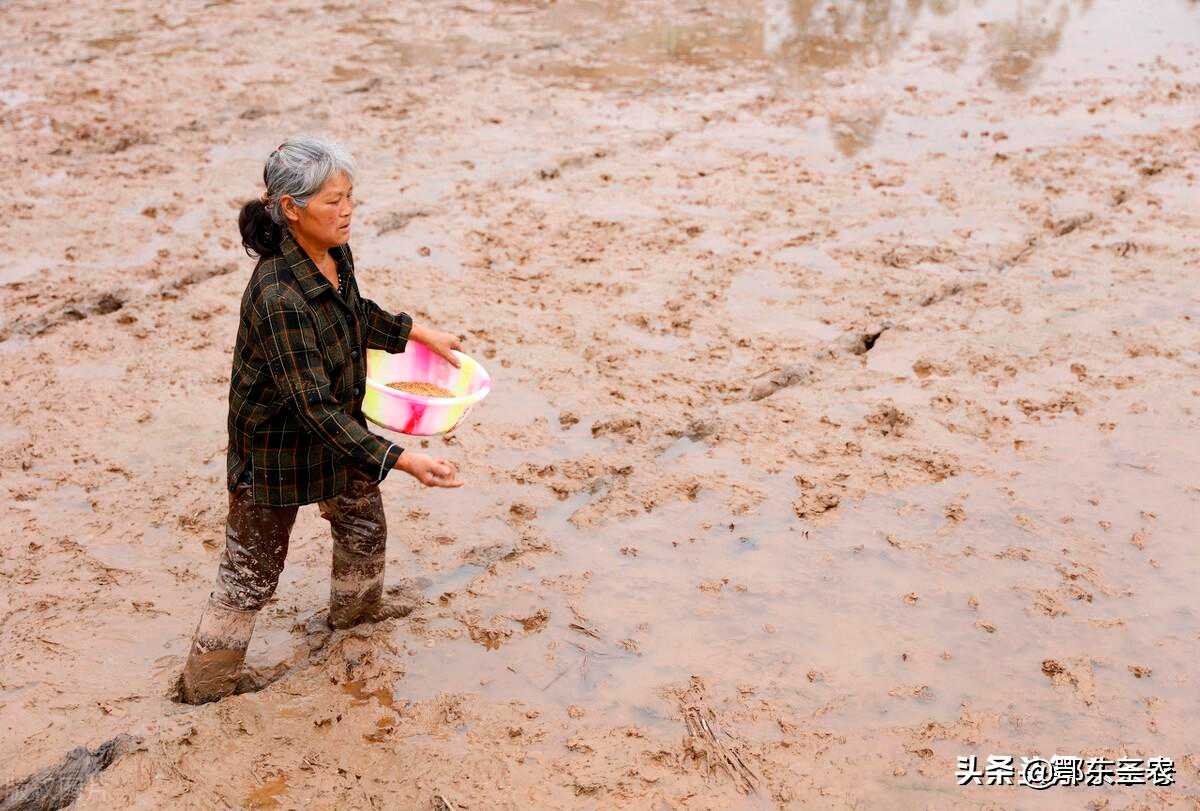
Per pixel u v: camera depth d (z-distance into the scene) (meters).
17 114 9.41
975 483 4.81
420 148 8.74
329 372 3.23
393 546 4.54
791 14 12.20
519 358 5.91
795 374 5.68
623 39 11.44
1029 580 4.25
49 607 4.18
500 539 4.59
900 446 5.09
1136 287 6.38
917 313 6.23
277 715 3.68
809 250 7.00
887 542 4.48
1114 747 3.51
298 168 2.94
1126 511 4.60
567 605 4.20
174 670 3.88
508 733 3.62
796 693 3.76
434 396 3.92
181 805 3.33
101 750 3.52
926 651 3.93
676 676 3.85
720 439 5.20
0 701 3.72
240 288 6.70
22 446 5.20
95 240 7.25
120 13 12.45
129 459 5.11
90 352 6.03
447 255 7.06
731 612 4.14
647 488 4.88
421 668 3.90
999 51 10.76
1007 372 5.63
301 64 10.70
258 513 3.39
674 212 7.59
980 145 8.52
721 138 8.85
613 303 6.46
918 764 3.47
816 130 8.95
